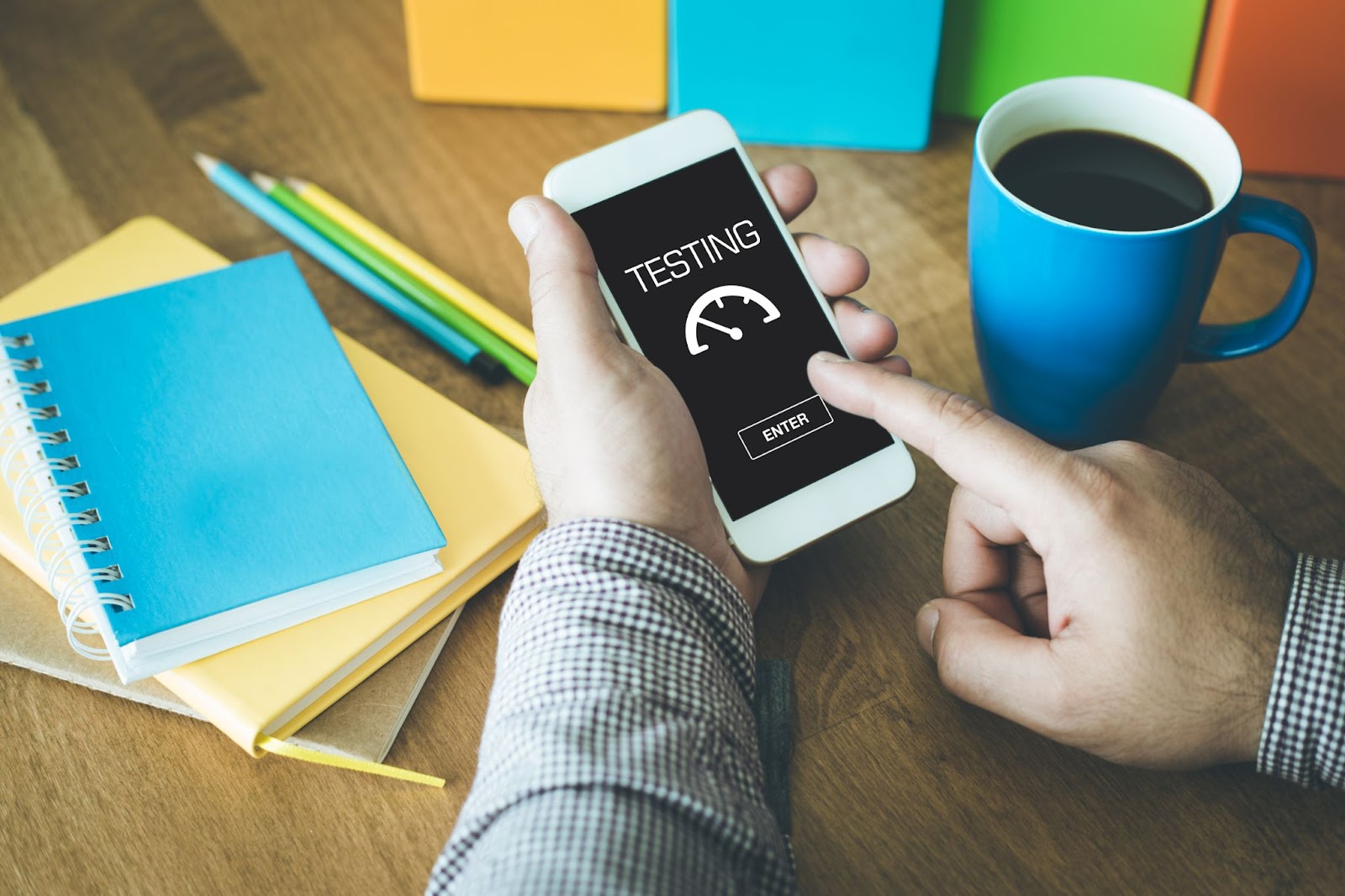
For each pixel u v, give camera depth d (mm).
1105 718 498
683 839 420
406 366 722
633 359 559
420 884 517
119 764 552
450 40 852
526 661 477
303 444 619
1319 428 679
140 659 542
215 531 577
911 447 683
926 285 768
